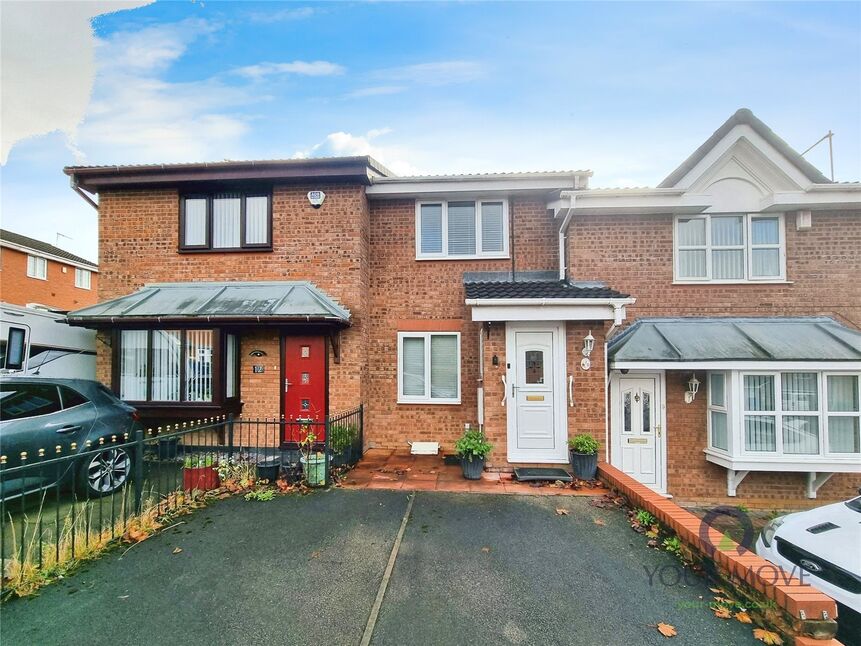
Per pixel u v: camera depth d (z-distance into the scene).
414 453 8.58
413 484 6.34
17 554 3.61
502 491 6.00
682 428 8.01
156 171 8.63
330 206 8.71
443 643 2.91
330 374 8.41
